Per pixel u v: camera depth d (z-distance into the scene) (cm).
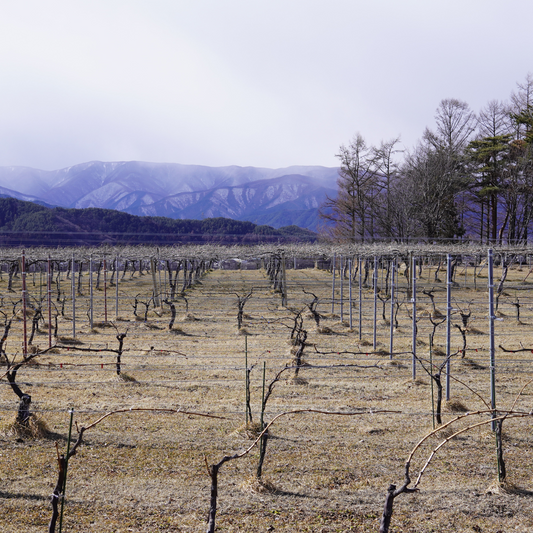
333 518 555
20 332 1675
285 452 735
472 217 5453
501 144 4584
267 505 581
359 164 4828
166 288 2970
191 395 1009
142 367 1243
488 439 792
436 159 4578
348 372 1212
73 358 1327
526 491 624
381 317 2077
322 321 1997
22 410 775
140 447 740
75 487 612
